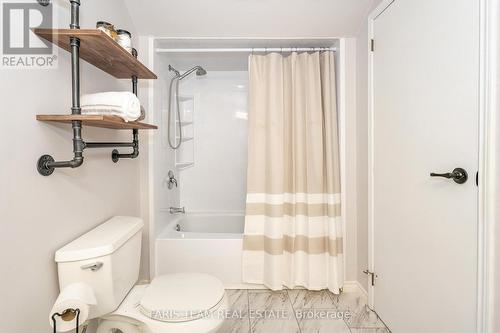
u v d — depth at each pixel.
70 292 0.88
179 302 1.12
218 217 2.69
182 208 2.55
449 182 1.06
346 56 1.93
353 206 1.97
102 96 1.05
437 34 1.11
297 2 1.67
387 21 1.49
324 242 1.94
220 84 2.79
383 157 1.55
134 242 1.30
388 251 1.52
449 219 1.07
